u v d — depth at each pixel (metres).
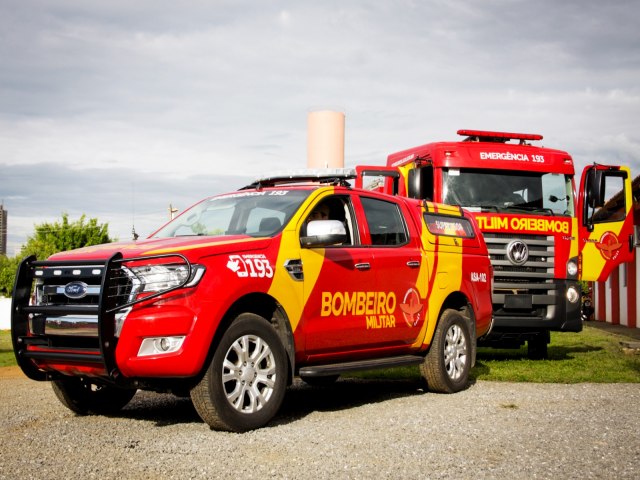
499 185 12.58
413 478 4.86
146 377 6.09
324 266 7.28
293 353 6.91
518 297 12.48
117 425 6.70
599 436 6.14
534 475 4.95
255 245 6.70
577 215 12.88
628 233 13.05
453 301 9.44
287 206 7.38
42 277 6.45
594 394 8.59
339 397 8.68
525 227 12.44
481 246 9.95
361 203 8.11
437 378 8.71
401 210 8.70
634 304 27.47
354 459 5.32
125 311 6.00
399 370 11.49
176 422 6.86
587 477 4.92
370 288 7.81
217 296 6.17
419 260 8.58
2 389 10.06
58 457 5.39
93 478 4.82
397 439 5.99
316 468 5.07
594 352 15.05
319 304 7.20
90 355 6.08
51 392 9.44
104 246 6.80
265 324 6.57
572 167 12.98
